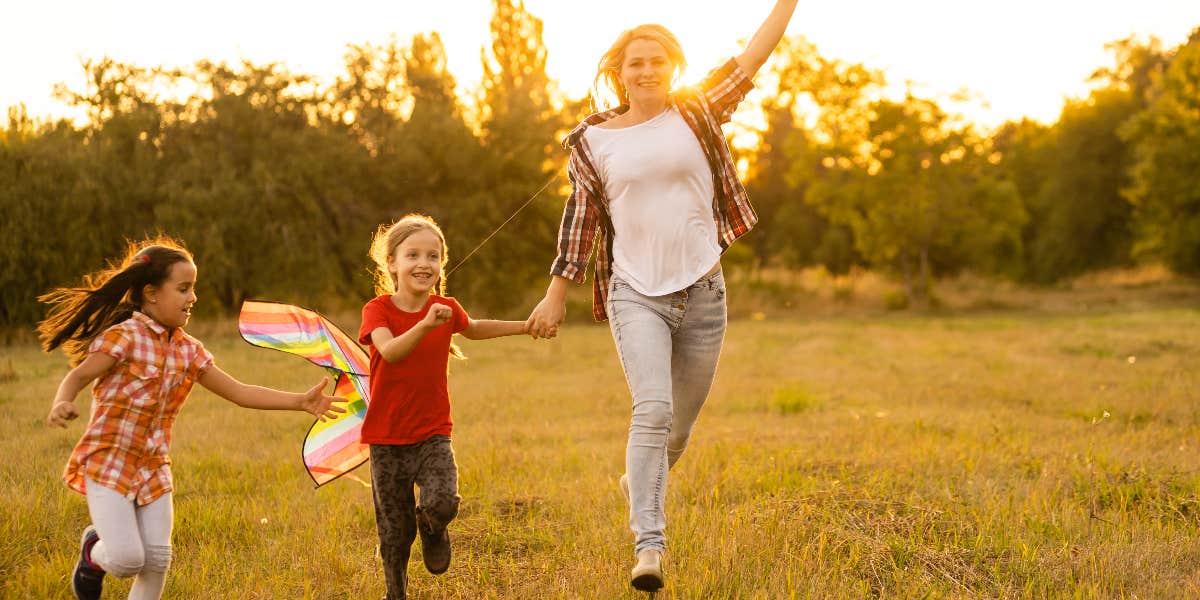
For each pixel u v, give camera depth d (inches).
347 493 230.8
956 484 227.5
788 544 174.9
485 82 1341.0
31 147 864.3
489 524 197.3
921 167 1364.4
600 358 635.5
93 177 878.4
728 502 214.7
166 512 138.6
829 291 1456.7
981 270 1676.9
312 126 1076.5
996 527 186.7
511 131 1154.7
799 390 441.7
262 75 1019.3
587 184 156.0
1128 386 443.2
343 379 159.9
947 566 166.6
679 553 173.3
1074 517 191.3
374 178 1091.3
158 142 980.6
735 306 1291.8
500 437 314.3
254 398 146.6
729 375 525.3
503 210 1141.7
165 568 137.9
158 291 139.5
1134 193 1531.7
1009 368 545.6
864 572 164.1
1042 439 295.6
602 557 171.0
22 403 389.7
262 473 255.8
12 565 171.8
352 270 1047.0
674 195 149.4
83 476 134.3
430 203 1117.7
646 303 150.3
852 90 1371.8
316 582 166.2
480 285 1104.8
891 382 484.7
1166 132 1471.5
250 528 199.6
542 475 249.6
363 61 1141.1
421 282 148.5
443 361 149.4
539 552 182.5
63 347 139.9
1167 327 819.4
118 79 970.1
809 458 259.1
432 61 1210.6
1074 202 1913.1
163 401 138.8
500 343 756.6
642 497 144.7
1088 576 160.9
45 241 837.8
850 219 1416.1
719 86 157.3
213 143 986.7
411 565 174.2
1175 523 191.6
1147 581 157.8
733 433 317.4
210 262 912.3
